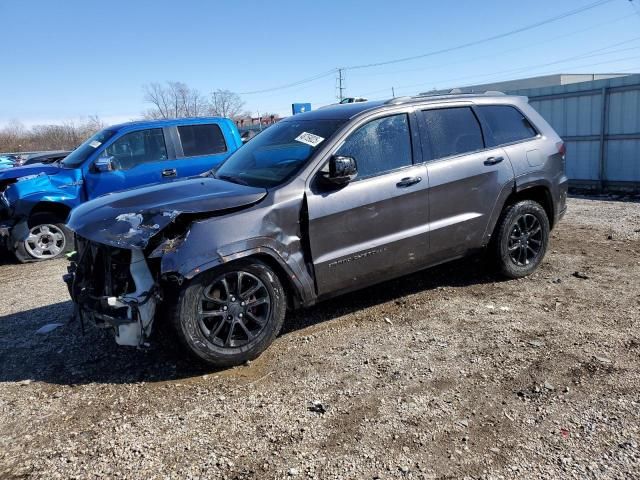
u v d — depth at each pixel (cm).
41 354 439
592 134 1163
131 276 375
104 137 838
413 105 486
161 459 295
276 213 399
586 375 357
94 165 809
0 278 717
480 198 504
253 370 391
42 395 371
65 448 309
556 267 592
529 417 314
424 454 287
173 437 314
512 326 441
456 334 432
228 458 293
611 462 272
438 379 363
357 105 494
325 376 376
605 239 712
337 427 315
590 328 428
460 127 508
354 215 432
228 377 383
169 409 345
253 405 344
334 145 435
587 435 295
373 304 507
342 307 504
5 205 784
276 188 409
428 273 587
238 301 388
